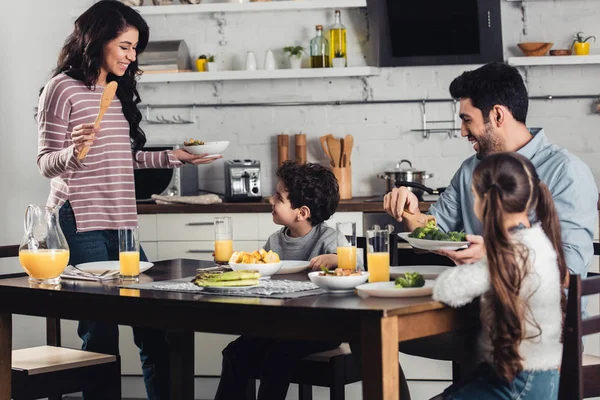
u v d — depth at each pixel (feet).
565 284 6.78
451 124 15.89
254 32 16.26
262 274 7.79
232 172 15.06
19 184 13.83
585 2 15.56
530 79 15.71
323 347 8.75
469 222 9.50
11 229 13.67
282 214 9.26
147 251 14.35
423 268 7.72
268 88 16.25
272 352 8.65
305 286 7.13
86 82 9.87
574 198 8.28
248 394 9.31
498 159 6.46
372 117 16.06
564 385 6.29
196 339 13.89
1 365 7.93
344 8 15.99
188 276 8.22
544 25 15.66
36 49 14.25
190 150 10.66
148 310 6.84
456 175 9.80
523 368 6.28
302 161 15.85
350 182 15.58
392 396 5.79
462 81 8.74
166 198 14.42
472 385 6.40
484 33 15.20
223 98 16.35
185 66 15.87
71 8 15.47
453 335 8.16
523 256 6.18
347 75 15.46
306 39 16.14
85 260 9.89
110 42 9.80
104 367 8.89
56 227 7.89
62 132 9.77
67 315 7.38
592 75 15.58
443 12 15.15
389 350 5.77
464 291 6.15
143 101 16.46
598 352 13.10
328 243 9.14
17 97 13.80
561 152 8.55
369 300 6.29
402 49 15.47
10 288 7.64
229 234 8.63
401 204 9.24
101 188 10.00
